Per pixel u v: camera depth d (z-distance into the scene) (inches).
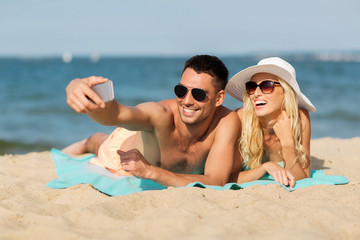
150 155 143.4
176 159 142.6
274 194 120.7
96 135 203.6
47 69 1824.6
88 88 95.3
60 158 166.9
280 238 79.3
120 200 108.7
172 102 139.4
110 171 158.7
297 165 140.6
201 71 128.1
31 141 388.5
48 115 528.1
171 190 118.8
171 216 94.4
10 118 509.4
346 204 109.1
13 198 118.0
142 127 125.3
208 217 96.3
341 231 89.5
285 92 139.2
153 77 1224.8
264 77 139.9
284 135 138.2
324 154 211.6
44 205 114.3
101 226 92.5
